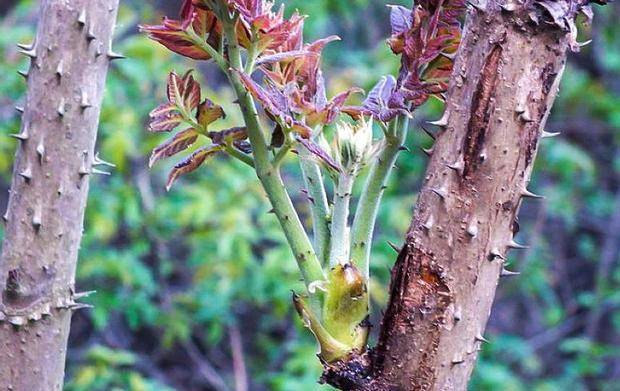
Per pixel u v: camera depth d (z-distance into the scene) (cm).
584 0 43
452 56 46
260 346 172
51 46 53
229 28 45
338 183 46
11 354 54
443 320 44
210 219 137
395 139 46
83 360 161
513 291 189
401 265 44
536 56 42
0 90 138
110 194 141
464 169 43
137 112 144
